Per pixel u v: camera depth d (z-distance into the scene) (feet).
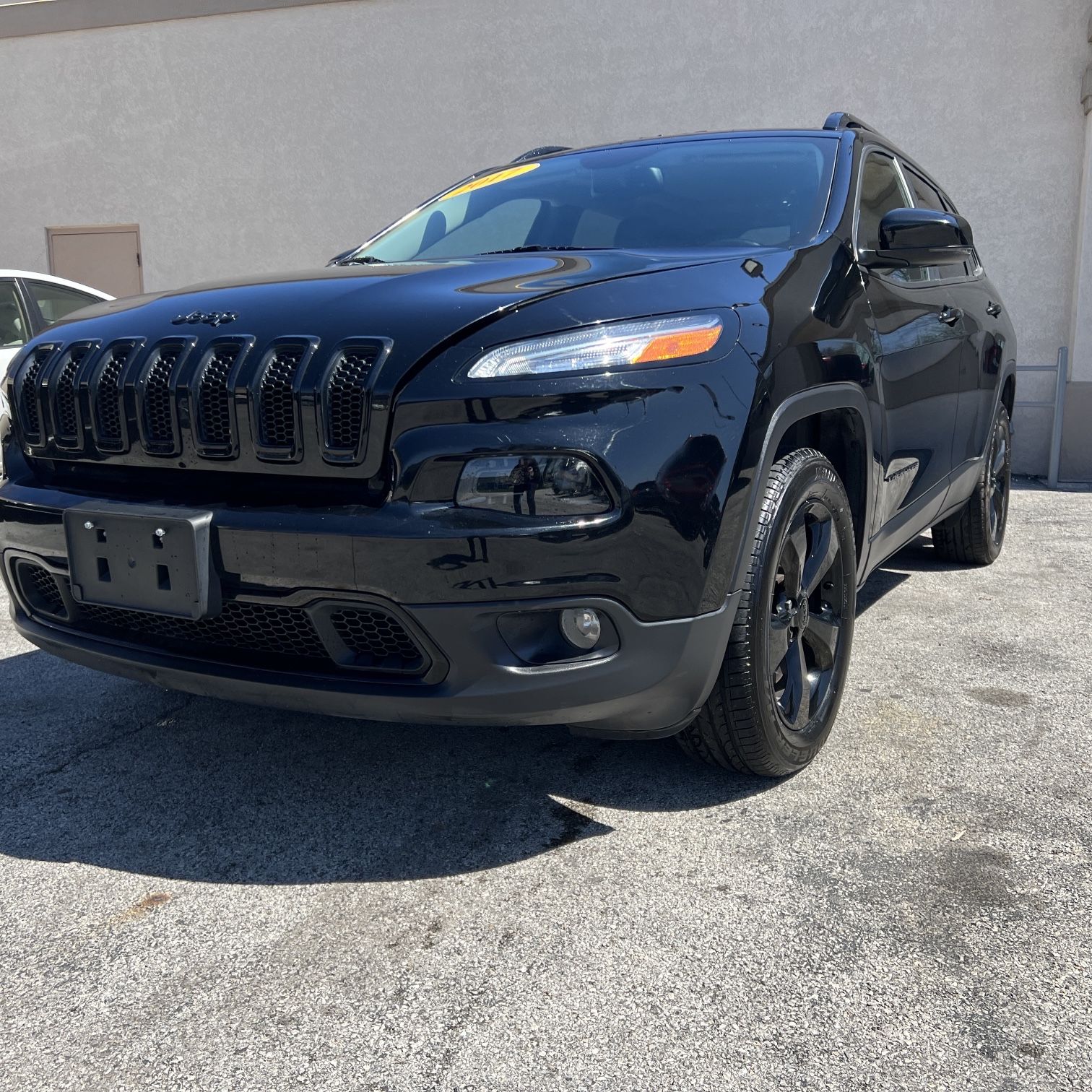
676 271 6.99
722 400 6.39
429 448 5.96
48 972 5.57
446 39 27.09
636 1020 5.11
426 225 10.66
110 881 6.49
